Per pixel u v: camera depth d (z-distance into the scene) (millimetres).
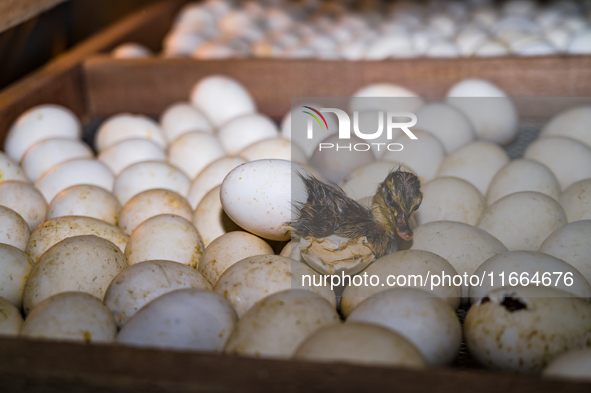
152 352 382
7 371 373
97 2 1229
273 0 1470
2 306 463
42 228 545
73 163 651
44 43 1019
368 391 359
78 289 489
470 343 453
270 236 532
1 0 594
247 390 361
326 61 870
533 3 1323
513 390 358
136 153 703
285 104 904
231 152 755
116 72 918
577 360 393
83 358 379
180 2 1381
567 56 807
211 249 532
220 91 833
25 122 738
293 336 426
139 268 484
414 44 1038
